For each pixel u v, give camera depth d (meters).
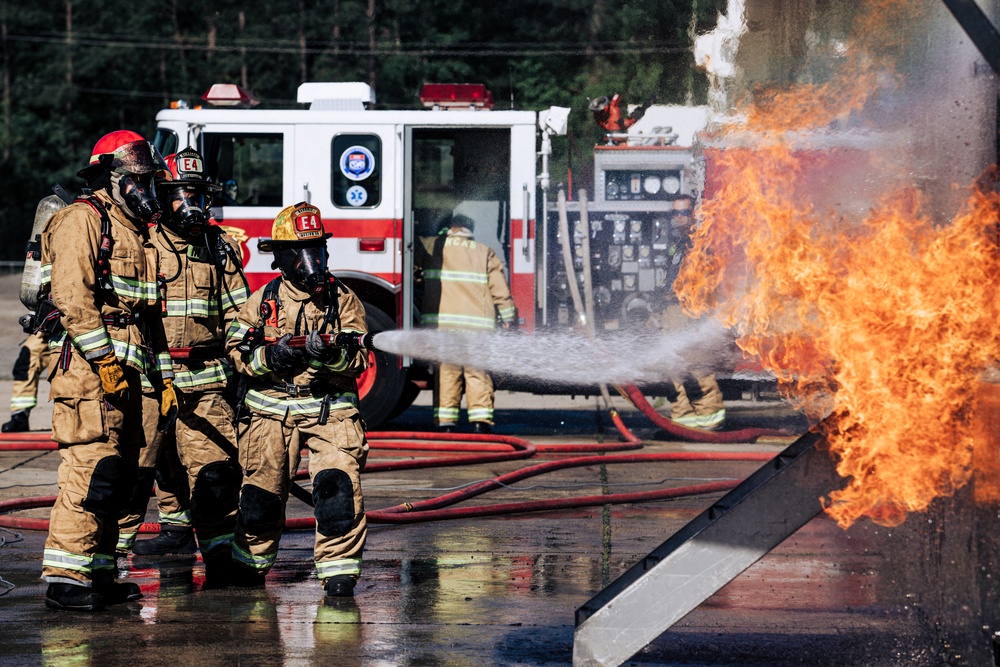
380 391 15.11
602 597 5.77
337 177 15.34
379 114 15.30
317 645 6.51
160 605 7.40
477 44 55.38
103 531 7.52
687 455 13.41
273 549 7.90
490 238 15.98
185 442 8.15
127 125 71.94
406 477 12.60
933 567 6.51
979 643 5.91
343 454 7.67
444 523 10.12
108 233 7.30
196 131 15.30
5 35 74.00
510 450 14.30
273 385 7.71
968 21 5.12
